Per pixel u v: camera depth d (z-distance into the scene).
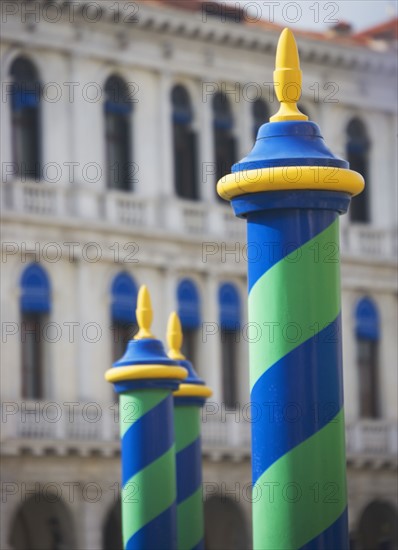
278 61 21.77
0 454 73.50
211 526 81.94
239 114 84.06
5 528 73.75
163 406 30.73
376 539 86.62
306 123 21.45
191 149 83.06
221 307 82.69
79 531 76.00
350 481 84.69
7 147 75.06
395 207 89.06
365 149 88.56
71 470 75.88
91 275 77.75
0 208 74.56
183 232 81.19
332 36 89.06
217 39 82.88
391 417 88.56
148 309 31.53
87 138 78.19
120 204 79.12
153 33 80.94
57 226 76.38
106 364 77.81
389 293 89.25
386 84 87.88
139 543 30.53
